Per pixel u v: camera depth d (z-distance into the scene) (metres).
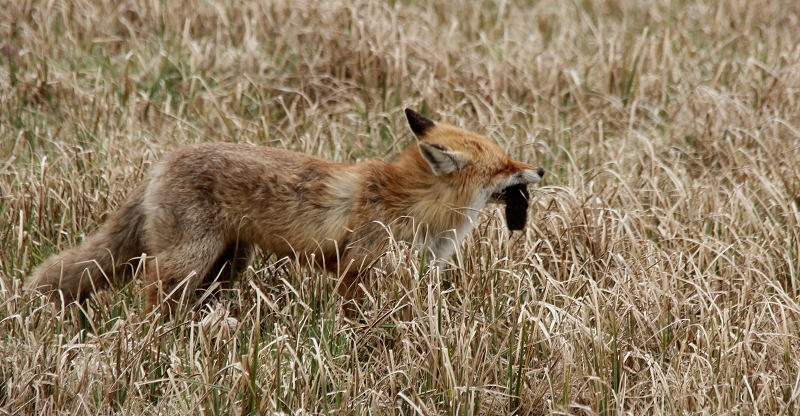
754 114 14.59
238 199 10.09
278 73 15.96
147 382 8.54
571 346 8.99
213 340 9.54
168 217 9.98
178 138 13.58
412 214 10.03
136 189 10.40
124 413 8.46
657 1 19.89
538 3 19.83
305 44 16.47
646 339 9.60
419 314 9.02
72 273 10.24
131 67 15.98
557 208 11.59
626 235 10.92
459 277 10.45
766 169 13.13
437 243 10.33
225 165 10.05
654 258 10.59
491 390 8.84
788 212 11.57
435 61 15.99
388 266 9.95
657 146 14.04
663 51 16.44
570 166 13.12
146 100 14.81
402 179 10.06
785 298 9.70
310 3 16.97
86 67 15.91
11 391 8.70
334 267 10.25
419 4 19.70
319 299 10.46
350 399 8.78
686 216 12.08
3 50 15.98
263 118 13.78
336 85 15.80
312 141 13.63
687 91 15.27
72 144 13.28
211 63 15.94
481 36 17.02
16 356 8.95
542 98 15.28
